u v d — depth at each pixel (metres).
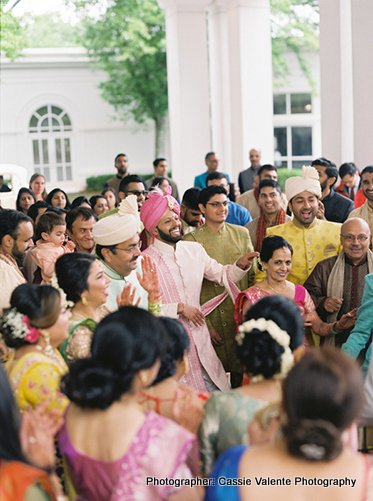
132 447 1.72
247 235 4.48
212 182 6.12
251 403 2.07
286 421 1.57
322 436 1.46
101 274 2.85
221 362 4.22
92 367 1.79
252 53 11.63
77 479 1.81
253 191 7.30
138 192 6.05
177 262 3.83
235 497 1.57
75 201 6.33
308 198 4.24
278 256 3.65
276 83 20.66
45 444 1.83
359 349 3.48
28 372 2.29
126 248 3.34
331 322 3.94
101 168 22.66
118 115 22.61
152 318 1.91
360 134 7.29
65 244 4.67
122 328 1.83
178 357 2.32
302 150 20.61
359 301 3.90
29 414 2.05
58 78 21.84
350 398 1.50
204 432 2.09
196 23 11.95
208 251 4.36
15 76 21.42
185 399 2.27
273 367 2.08
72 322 2.75
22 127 21.77
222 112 13.06
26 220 3.87
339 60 7.92
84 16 21.36
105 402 1.76
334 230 4.37
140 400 2.26
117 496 1.70
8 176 11.23
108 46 21.30
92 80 22.19
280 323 2.18
